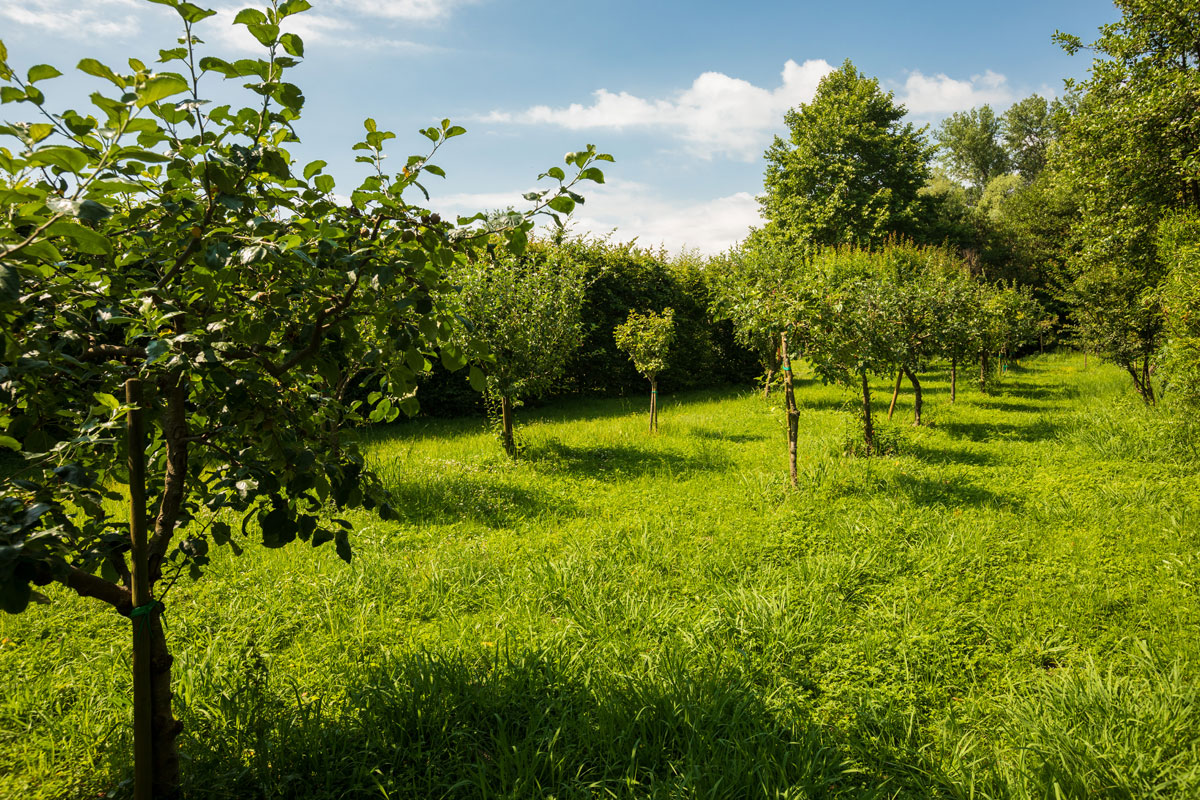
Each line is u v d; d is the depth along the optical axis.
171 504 2.66
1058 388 17.31
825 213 28.97
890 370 10.17
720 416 14.29
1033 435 11.17
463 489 7.88
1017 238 35.28
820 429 11.98
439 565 5.44
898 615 4.69
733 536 6.35
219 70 2.10
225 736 3.17
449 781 3.01
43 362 1.99
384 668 3.70
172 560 3.00
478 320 9.19
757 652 4.21
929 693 3.78
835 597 4.95
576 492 8.13
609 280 19.03
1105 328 13.42
